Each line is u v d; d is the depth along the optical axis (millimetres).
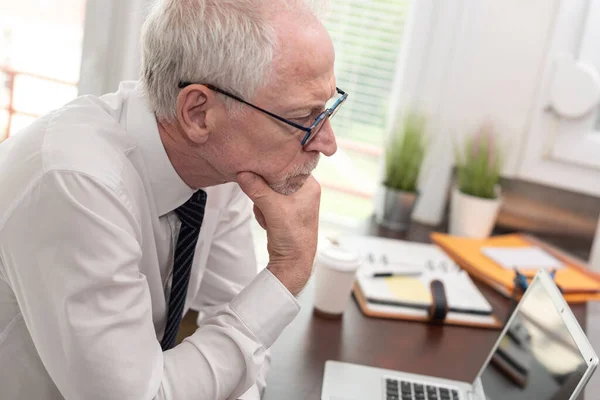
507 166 2201
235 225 1397
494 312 1601
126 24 1752
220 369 1017
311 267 1139
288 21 964
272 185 1090
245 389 1052
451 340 1444
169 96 1012
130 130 1073
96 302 913
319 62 977
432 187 2273
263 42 948
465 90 2184
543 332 1100
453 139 2223
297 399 1146
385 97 2361
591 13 2020
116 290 924
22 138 999
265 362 1191
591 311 1688
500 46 2127
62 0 1959
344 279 1427
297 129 1009
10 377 1059
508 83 2143
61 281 905
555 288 1114
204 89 972
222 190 1322
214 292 1422
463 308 1538
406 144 2088
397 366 1301
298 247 1117
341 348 1336
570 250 2166
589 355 949
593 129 2090
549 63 2088
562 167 2143
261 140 1012
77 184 919
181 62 978
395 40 2291
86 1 1761
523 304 1206
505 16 2102
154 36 1003
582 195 2129
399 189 2109
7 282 1017
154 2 1037
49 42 2000
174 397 979
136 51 1772
